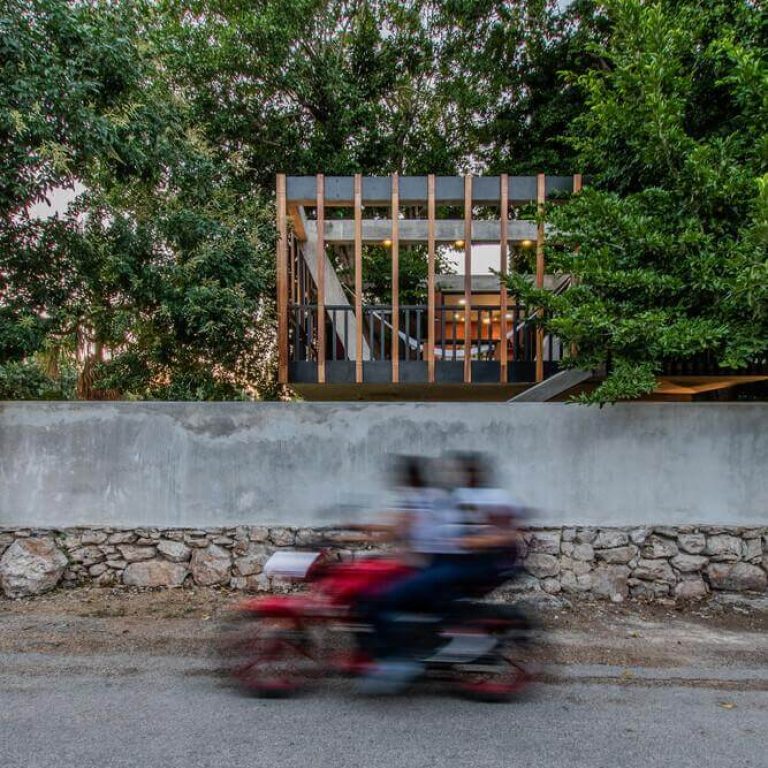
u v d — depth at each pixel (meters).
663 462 5.38
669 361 6.15
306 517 5.46
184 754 2.78
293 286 9.58
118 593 5.30
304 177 8.38
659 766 2.72
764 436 5.34
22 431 5.44
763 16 5.59
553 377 7.82
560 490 5.41
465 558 3.46
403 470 3.87
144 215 8.42
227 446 5.49
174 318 8.45
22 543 5.32
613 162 6.43
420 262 12.57
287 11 10.84
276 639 3.50
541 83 12.42
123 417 5.47
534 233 8.55
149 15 8.11
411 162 12.83
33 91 5.39
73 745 2.86
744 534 5.32
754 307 4.63
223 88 10.91
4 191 5.60
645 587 5.30
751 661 3.98
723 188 4.95
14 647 4.13
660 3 5.69
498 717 3.17
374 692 3.45
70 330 8.62
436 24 12.64
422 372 8.41
